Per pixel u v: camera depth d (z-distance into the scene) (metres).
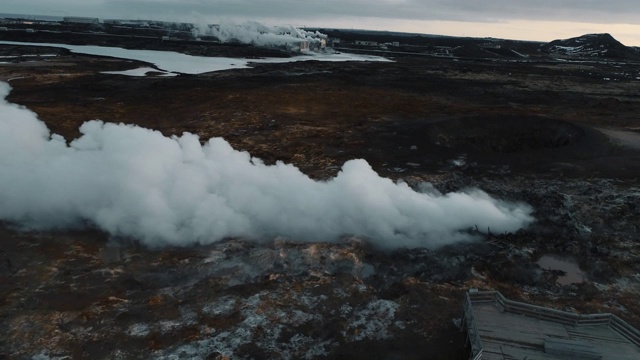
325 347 13.35
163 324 13.95
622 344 12.30
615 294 16.48
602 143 32.91
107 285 16.05
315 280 16.52
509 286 16.86
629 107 51.12
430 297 15.77
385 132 35.78
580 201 24.00
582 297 16.27
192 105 44.44
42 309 14.48
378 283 17.03
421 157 30.48
